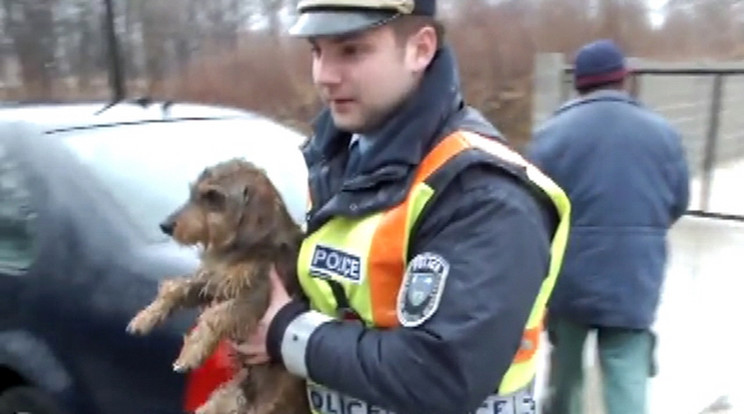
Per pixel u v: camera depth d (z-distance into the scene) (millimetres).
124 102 4312
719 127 10094
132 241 3297
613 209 3910
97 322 3221
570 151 3975
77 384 3281
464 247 1744
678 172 4023
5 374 3537
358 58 1864
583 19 20625
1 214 3742
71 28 22766
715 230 9016
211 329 2035
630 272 3914
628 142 3928
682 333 6094
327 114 2119
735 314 6445
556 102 9688
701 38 23938
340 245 1918
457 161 1793
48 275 3424
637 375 3992
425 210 1798
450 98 1918
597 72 4055
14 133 3844
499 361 1732
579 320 4004
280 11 18734
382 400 1761
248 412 2150
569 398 4199
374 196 1879
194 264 3145
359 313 1882
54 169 3605
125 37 20641
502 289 1721
